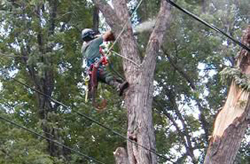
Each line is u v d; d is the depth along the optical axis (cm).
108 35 1067
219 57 1808
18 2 2008
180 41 1917
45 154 1791
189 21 1839
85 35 1043
